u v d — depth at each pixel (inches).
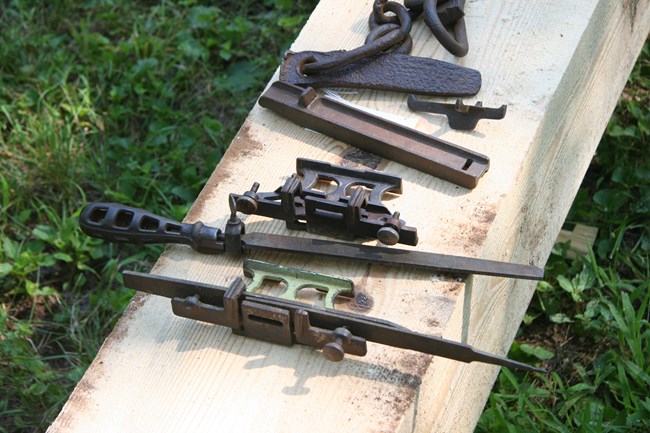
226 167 33.1
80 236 47.1
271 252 30.6
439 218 31.2
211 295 28.2
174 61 54.4
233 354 28.0
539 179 35.2
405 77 35.2
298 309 27.3
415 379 27.0
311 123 34.0
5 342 43.0
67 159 49.6
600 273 42.9
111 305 45.0
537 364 42.1
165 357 28.1
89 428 26.9
